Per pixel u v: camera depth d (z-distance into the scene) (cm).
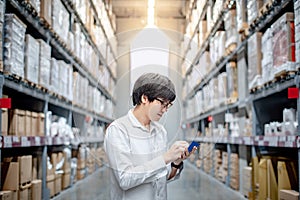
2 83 304
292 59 317
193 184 587
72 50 528
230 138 538
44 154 439
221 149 666
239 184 518
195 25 675
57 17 448
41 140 412
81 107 591
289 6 351
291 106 446
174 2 763
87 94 629
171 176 228
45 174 439
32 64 373
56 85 468
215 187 558
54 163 482
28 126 394
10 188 335
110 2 748
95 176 709
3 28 307
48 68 432
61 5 467
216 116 643
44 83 413
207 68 617
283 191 332
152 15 771
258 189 420
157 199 216
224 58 558
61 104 509
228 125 575
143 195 214
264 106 455
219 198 470
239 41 488
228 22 518
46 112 453
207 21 619
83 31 581
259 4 401
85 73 608
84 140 610
